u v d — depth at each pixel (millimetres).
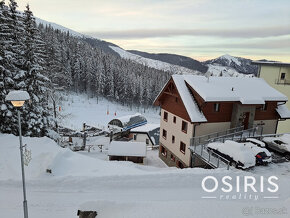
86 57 89938
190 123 22500
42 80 26891
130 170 16250
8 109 23375
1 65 22500
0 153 17641
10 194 12164
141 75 104000
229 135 23672
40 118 25797
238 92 23234
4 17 23031
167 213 7527
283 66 33875
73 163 16891
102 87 84188
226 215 7238
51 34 74812
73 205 11414
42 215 10531
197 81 24375
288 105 33250
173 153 26375
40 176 14078
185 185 13836
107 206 8297
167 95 27625
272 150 21906
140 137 39438
